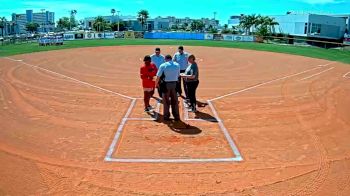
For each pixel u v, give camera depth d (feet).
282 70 79.46
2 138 30.32
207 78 66.13
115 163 25.38
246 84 60.08
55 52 112.06
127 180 22.77
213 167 25.03
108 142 29.60
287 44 178.91
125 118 36.96
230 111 41.04
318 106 44.29
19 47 131.13
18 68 73.67
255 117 38.55
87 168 24.45
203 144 29.55
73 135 31.35
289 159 26.76
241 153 27.76
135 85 57.11
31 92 49.83
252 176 23.70
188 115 38.70
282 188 22.07
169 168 24.71
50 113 38.73
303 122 36.96
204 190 21.63
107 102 44.60
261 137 31.78
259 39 191.42
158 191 21.42
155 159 26.21
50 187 21.65
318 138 31.86
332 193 21.50
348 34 272.10
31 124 34.50
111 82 59.52
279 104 45.11
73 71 71.31
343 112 41.39
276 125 35.65
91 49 124.57
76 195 20.71
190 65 38.93
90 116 37.68
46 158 26.11
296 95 51.03
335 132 33.73
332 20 280.10
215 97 48.91
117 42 165.27
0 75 63.77
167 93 35.32
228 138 31.22
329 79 66.64
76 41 173.88
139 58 96.12
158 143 29.55
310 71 78.38
